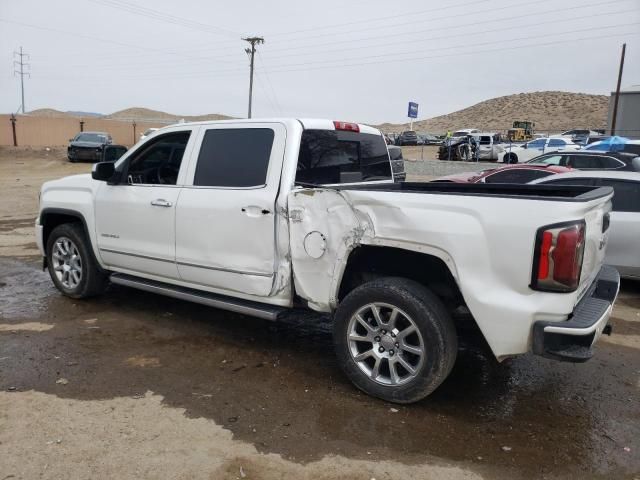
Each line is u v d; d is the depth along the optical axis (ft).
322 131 14.85
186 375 13.67
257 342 16.07
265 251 13.76
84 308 18.79
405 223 11.64
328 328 17.43
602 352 16.03
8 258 26.63
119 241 17.16
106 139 97.66
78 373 13.64
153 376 13.57
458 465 10.15
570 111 352.49
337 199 12.46
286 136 13.89
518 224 10.64
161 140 16.34
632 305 20.76
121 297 20.13
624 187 21.94
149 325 17.28
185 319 17.92
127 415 11.62
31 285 21.68
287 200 13.26
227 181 14.64
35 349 15.12
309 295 13.29
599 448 10.83
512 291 10.85
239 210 14.05
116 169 17.15
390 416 11.85
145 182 16.66
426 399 12.75
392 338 12.17
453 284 12.19
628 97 124.77
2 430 10.93
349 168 16.08
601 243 12.62
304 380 13.53
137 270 17.03
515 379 14.01
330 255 12.71
